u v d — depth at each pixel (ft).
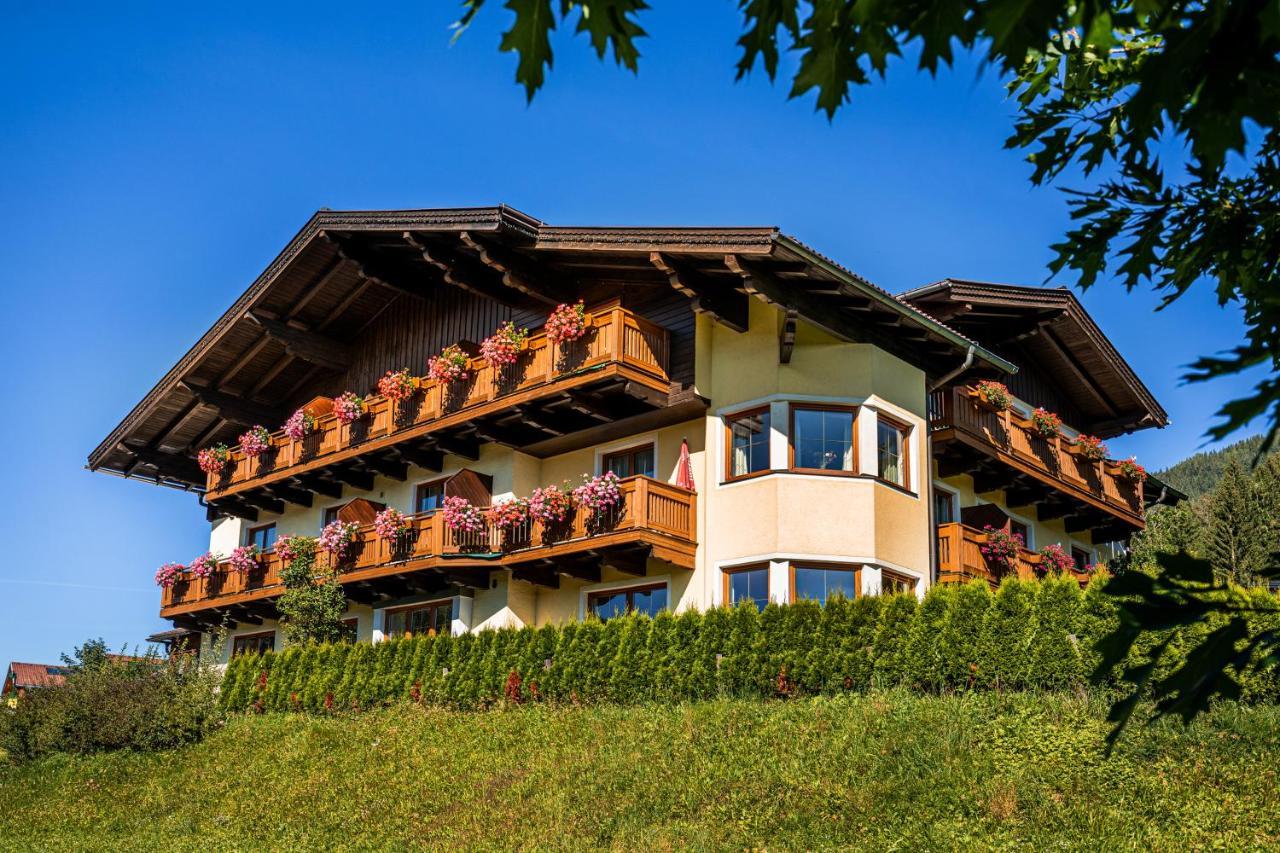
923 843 40.86
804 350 69.92
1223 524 132.46
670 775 50.83
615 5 8.89
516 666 67.97
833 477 68.08
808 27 8.79
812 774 47.57
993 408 78.95
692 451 72.95
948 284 74.90
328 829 55.93
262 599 92.38
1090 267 14.73
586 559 73.72
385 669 75.25
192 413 103.76
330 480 94.38
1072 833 39.86
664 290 74.69
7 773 77.82
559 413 76.38
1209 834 38.60
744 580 68.49
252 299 90.48
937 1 8.11
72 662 87.30
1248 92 8.52
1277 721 43.50
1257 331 9.52
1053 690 50.78
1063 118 14.79
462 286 78.64
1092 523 94.38
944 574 73.36
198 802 64.95
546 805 51.47
